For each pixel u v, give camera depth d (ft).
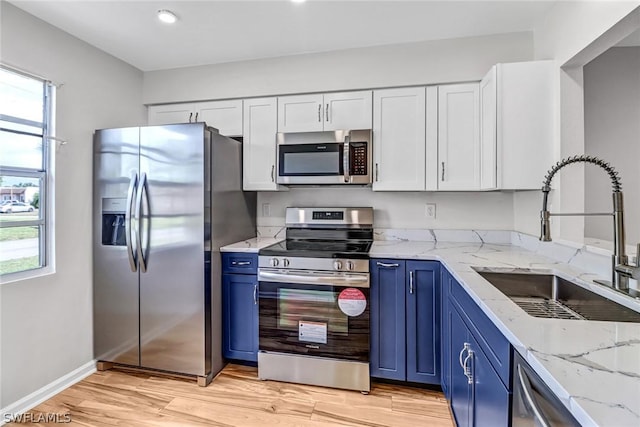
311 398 6.55
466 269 5.25
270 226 9.50
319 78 8.14
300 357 7.07
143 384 7.04
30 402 6.23
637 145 7.10
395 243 8.26
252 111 8.61
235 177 8.34
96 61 7.76
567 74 6.02
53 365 6.70
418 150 7.73
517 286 5.28
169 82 9.04
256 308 7.50
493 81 6.48
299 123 8.34
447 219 8.53
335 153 7.89
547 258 6.15
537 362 2.35
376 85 7.84
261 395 6.65
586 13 5.16
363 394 6.70
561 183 5.99
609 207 7.11
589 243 5.35
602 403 1.83
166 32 7.15
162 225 7.11
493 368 3.55
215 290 7.36
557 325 3.03
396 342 6.79
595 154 7.20
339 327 6.87
